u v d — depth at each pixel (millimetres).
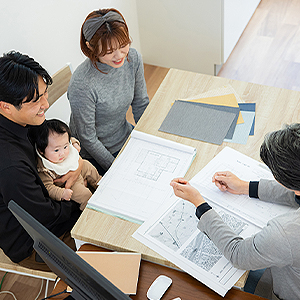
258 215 1163
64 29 2182
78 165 1587
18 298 1822
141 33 2982
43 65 2094
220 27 2654
